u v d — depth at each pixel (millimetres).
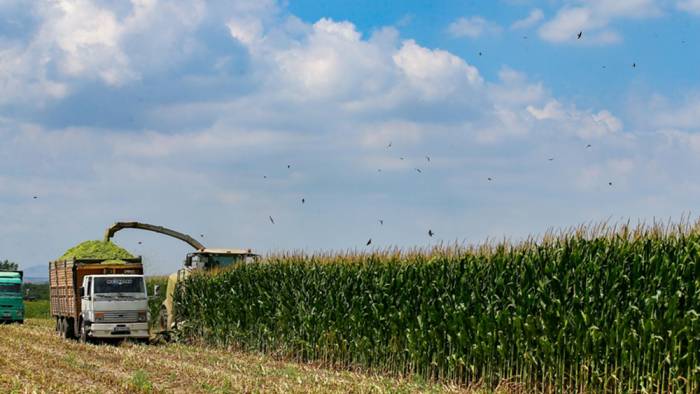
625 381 17594
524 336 19766
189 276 37188
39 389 20031
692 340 16359
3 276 50000
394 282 24469
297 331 29078
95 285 33312
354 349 25875
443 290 22547
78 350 30297
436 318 22391
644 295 17297
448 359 21578
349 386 20516
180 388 20422
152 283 44781
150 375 22766
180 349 31469
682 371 16578
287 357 29281
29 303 78875
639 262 17609
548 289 19234
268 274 31531
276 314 30000
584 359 18234
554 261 19250
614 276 17906
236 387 20203
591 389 17969
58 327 39125
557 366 18844
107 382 21562
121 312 33281
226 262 37781
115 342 34812
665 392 16906
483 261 21703
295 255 30750
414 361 23031
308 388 19766
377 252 26484
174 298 38000
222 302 34094
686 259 16875
